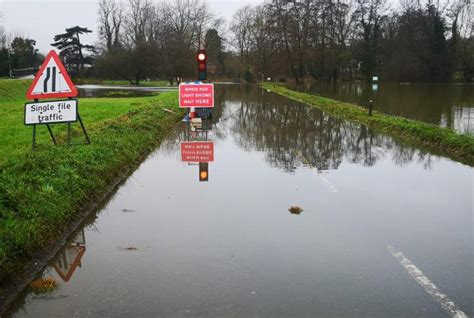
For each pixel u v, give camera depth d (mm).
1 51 79250
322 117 23094
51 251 5430
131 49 69875
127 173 9758
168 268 4863
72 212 6699
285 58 68875
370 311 3938
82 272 4801
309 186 8609
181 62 64812
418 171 10172
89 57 89250
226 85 74625
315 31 67000
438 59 68625
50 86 10172
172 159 11430
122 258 5160
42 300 4199
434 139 14234
